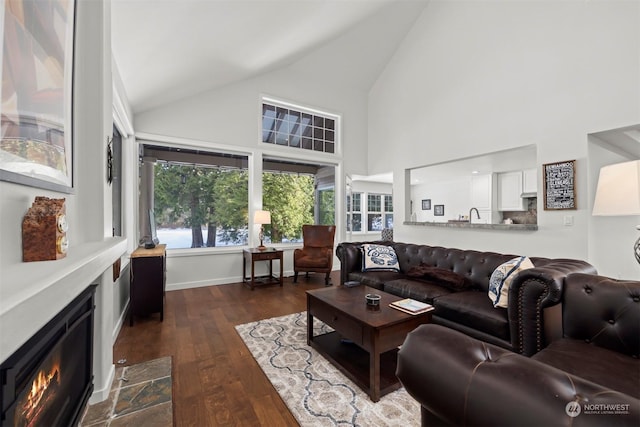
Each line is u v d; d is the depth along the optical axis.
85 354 1.42
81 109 1.60
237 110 4.48
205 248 4.36
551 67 3.21
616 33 2.75
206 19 2.33
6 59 0.84
